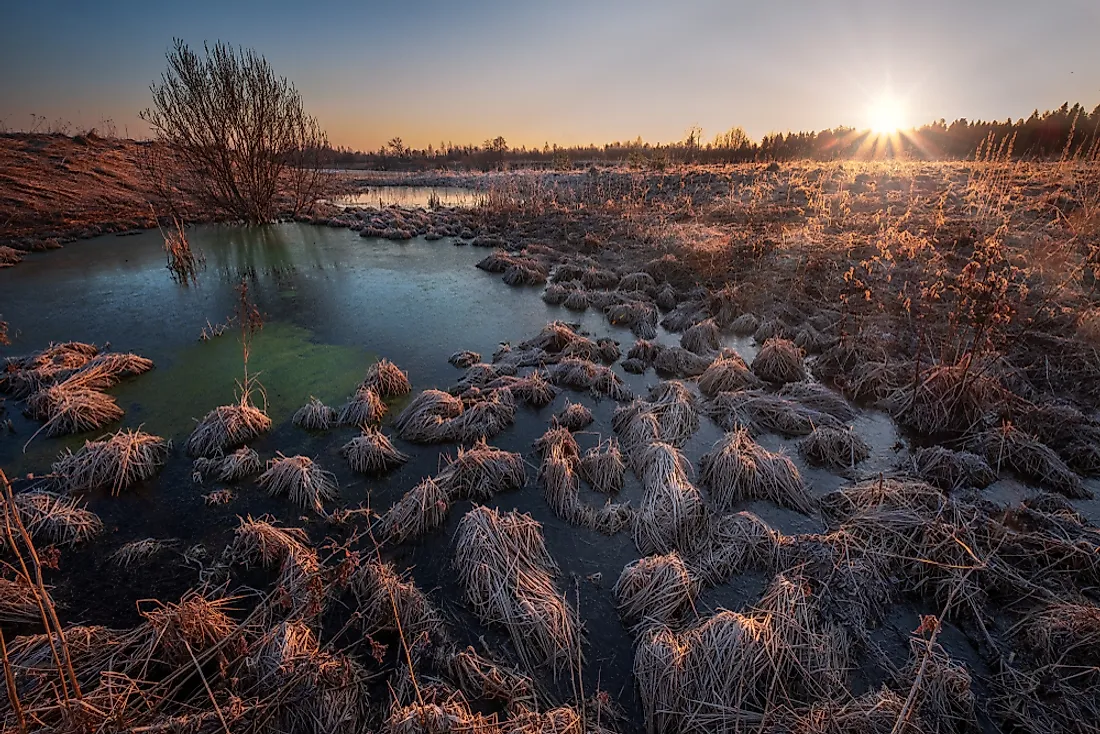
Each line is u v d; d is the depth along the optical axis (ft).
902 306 39.83
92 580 17.75
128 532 19.83
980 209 58.70
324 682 13.26
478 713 13.09
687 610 16.69
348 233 76.54
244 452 23.52
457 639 15.96
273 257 61.57
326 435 26.17
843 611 16.26
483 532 18.38
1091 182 64.85
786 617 15.17
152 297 46.01
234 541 18.95
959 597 16.84
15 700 10.05
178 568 18.28
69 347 34.06
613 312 43.04
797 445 26.17
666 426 26.37
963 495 21.42
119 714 11.60
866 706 13.24
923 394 27.63
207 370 32.60
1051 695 14.19
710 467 23.12
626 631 16.43
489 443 25.99
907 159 123.03
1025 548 18.51
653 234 66.08
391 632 15.90
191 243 67.10
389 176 168.55
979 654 15.70
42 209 73.61
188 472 23.16
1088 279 41.19
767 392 31.04
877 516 19.74
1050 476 22.76
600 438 25.72
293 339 37.68
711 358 35.47
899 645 15.92
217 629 14.87
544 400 29.68
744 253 54.19
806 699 14.03
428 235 72.69
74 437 25.41
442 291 49.67
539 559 18.67
